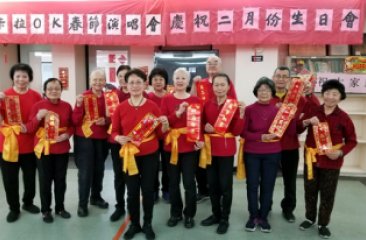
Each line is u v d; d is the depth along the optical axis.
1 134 2.72
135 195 2.52
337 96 2.47
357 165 4.53
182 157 2.66
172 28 4.24
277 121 2.55
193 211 2.74
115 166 2.87
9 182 2.78
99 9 4.36
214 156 2.60
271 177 2.64
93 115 2.91
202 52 4.47
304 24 4.04
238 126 2.53
